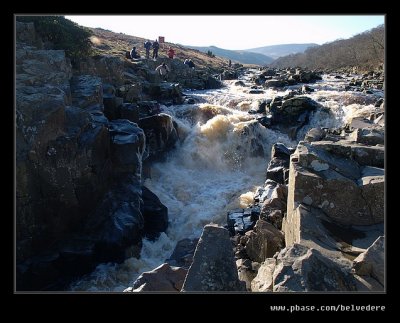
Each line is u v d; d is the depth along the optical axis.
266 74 40.50
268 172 14.57
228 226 11.96
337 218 7.11
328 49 76.75
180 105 24.53
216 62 61.81
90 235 11.83
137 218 12.50
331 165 7.59
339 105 23.00
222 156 20.02
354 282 5.29
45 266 10.73
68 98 13.93
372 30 62.75
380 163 7.88
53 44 19.73
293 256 5.45
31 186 10.71
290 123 22.22
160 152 18.42
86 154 11.98
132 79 24.97
